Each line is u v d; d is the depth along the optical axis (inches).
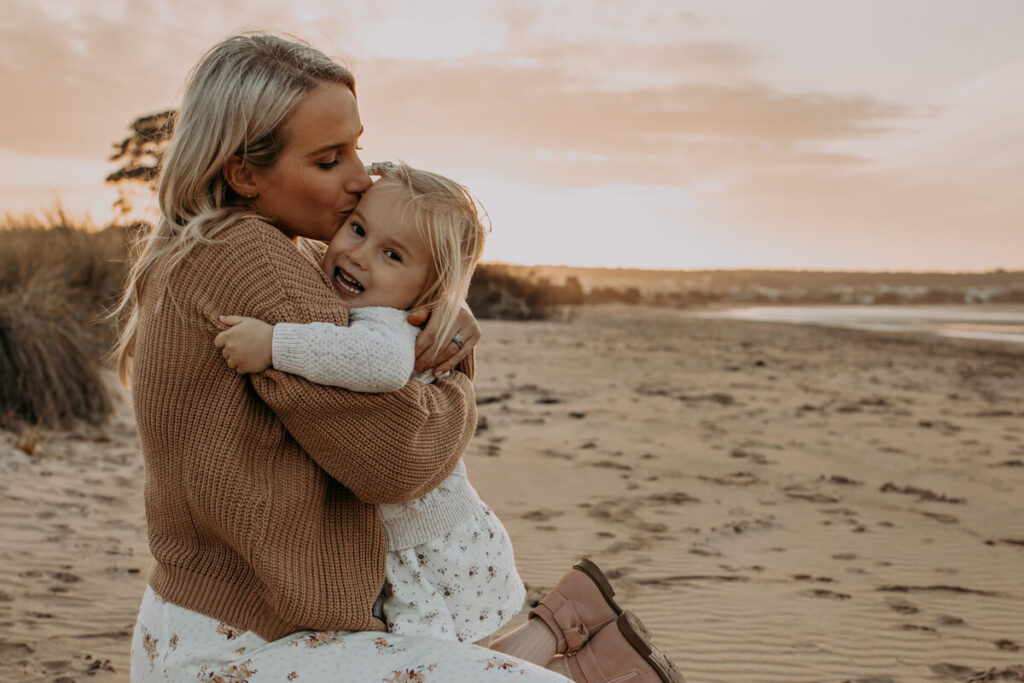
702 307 2078.0
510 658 70.4
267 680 67.9
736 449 312.8
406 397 69.2
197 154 69.8
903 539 208.1
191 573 70.7
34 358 291.7
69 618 144.1
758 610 160.7
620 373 540.1
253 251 69.4
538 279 1231.5
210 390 69.2
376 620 73.3
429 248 74.0
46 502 209.5
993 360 700.7
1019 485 268.4
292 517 69.2
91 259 386.9
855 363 658.8
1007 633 152.6
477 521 79.7
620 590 169.5
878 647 145.9
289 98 68.8
